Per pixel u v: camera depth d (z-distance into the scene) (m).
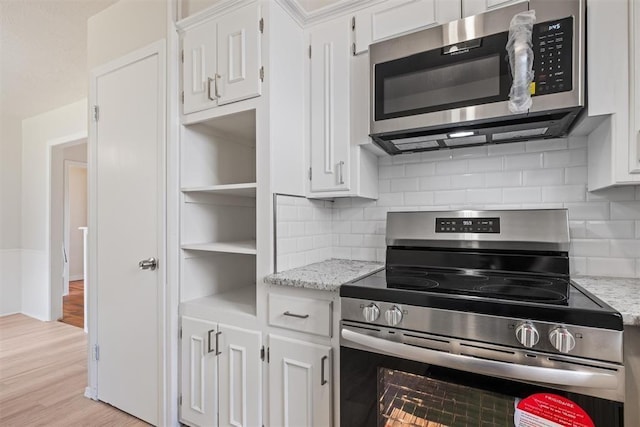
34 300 3.80
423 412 1.02
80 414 1.85
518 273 1.34
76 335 3.16
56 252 3.72
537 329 0.86
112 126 1.92
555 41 1.07
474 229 1.42
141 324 1.77
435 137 1.40
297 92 1.60
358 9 1.52
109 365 1.92
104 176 1.96
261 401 1.40
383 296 1.07
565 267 1.28
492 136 1.39
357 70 1.52
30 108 3.60
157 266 1.72
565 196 1.38
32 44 2.38
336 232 1.87
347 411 1.14
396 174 1.73
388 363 1.06
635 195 1.28
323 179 1.59
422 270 1.45
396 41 1.33
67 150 4.71
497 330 0.90
